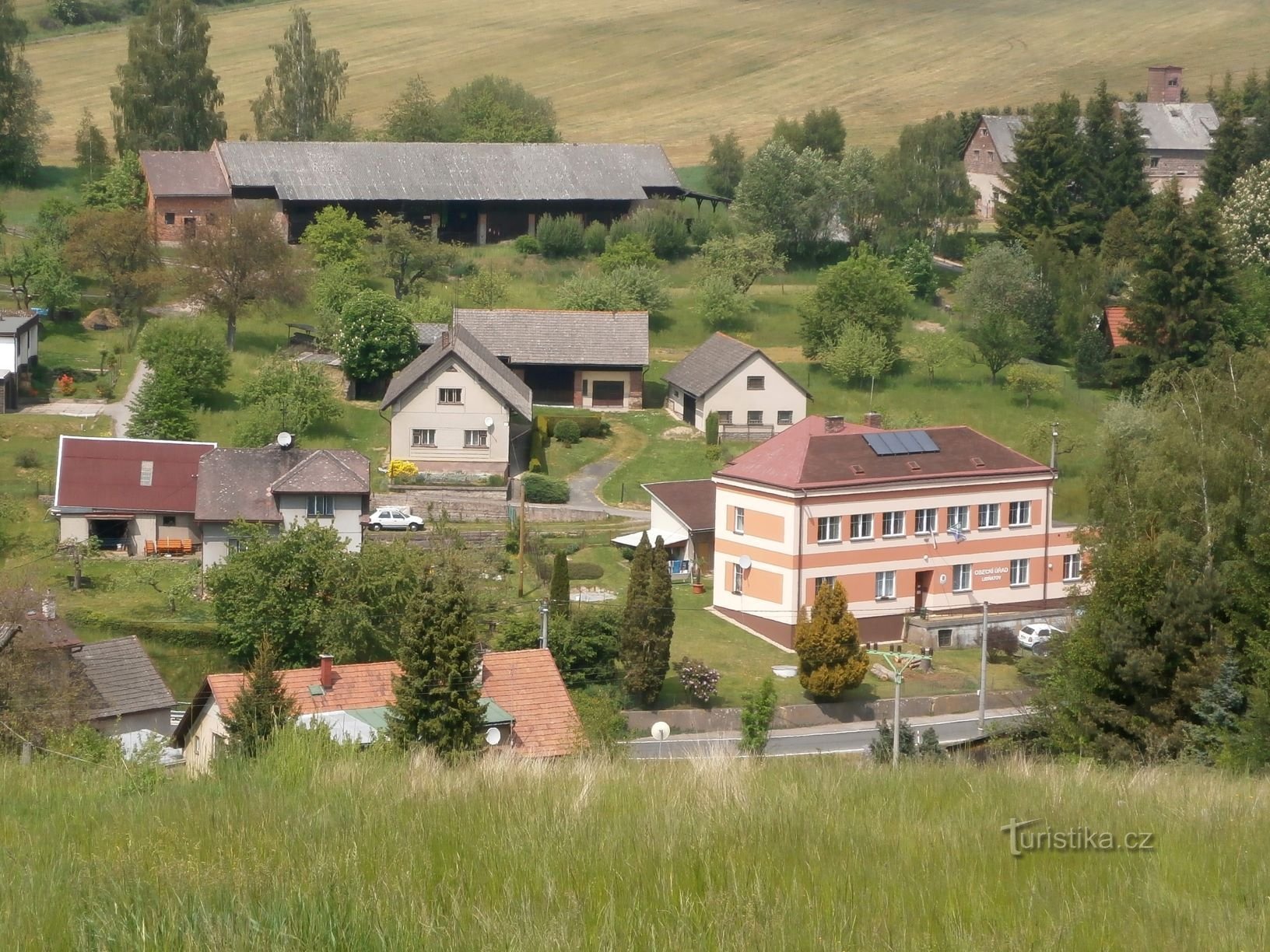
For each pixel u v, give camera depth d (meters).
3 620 68.62
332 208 174.62
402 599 86.31
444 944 15.77
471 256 185.12
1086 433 144.25
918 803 24.11
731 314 169.62
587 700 77.00
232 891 17.33
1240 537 71.94
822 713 86.69
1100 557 65.50
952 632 102.38
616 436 142.50
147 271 152.38
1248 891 19.12
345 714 57.62
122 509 108.31
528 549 110.38
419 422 130.12
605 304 164.00
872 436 106.44
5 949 15.34
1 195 194.62
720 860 19.08
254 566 85.94
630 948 15.84
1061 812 23.56
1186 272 158.00
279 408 128.00
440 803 22.48
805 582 100.69
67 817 22.47
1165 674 61.03
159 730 72.50
